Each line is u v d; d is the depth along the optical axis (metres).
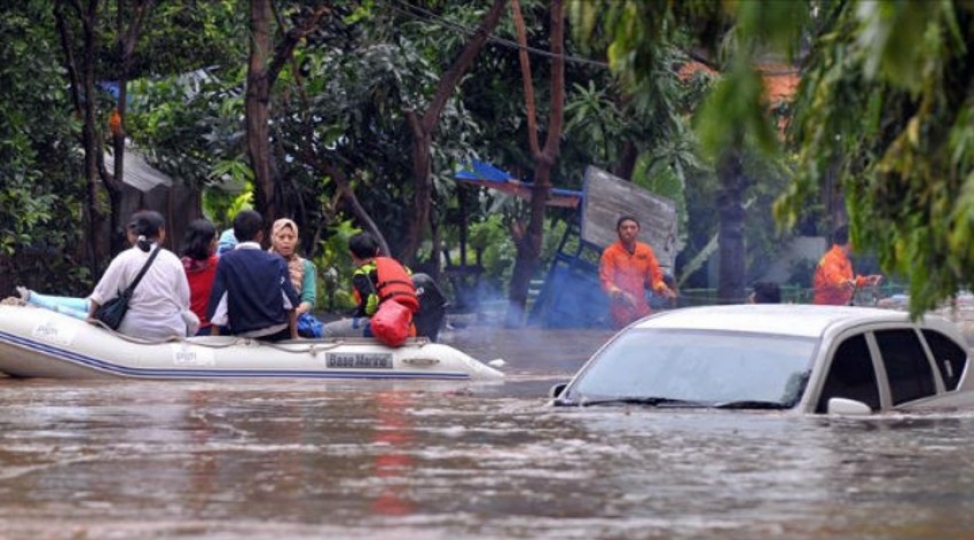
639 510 15.68
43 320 32.19
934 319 24.64
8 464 18.94
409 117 52.38
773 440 19.94
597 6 12.96
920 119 12.23
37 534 14.66
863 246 13.77
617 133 61.34
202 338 32.97
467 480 17.41
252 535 14.55
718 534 14.53
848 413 21.72
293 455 19.48
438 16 57.81
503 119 63.25
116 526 15.02
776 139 11.38
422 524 14.99
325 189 55.59
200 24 54.47
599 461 18.58
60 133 48.78
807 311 23.91
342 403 26.48
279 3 51.25
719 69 13.45
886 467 18.25
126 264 32.88
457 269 66.81
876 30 10.41
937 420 21.91
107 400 27.31
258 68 46.06
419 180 52.41
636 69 13.39
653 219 57.19
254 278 33.38
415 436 21.14
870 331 23.38
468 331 52.28
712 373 22.62
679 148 61.31
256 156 46.28
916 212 13.02
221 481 17.52
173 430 22.33
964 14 11.80
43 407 25.84
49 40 49.84
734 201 54.66
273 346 33.12
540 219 57.62
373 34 53.56
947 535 14.50
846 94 13.12
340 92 52.59
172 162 55.66
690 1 13.03
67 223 50.91
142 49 54.16
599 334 50.88
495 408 24.59
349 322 35.22
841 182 13.93
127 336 32.59
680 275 83.44
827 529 14.79
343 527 14.87
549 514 15.47
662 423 21.19
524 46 55.91
